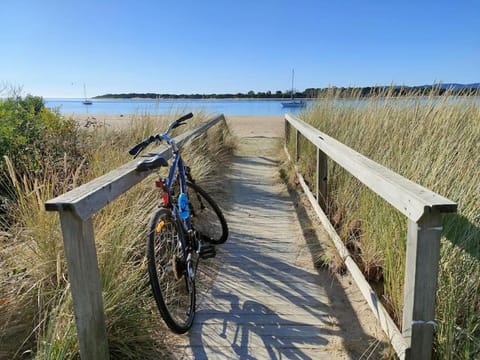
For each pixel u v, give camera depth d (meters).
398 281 2.12
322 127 5.82
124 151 4.10
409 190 1.69
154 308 2.38
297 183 5.85
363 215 3.06
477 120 3.78
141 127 5.64
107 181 1.87
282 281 2.98
